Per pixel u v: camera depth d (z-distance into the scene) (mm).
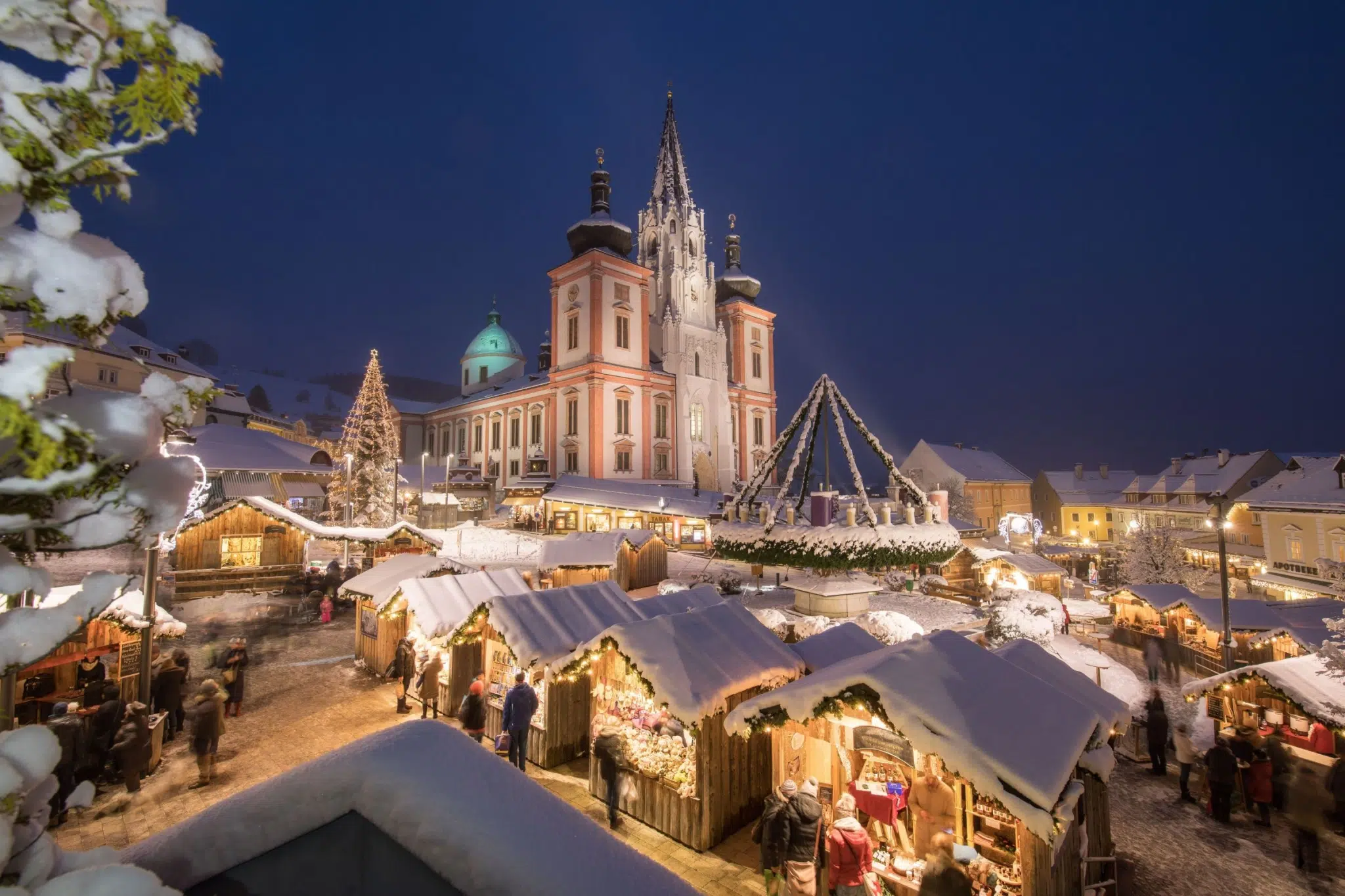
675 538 43344
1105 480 89938
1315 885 9195
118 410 1870
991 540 50969
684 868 8852
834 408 17812
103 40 1823
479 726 11828
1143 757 13891
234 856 2637
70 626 1904
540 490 50219
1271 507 37875
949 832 6934
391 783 2705
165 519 2033
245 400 72625
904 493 17859
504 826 2732
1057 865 7328
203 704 10820
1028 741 6961
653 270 70375
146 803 10039
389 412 44094
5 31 1729
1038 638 17594
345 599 25000
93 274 1739
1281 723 13961
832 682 7949
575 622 12648
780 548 16250
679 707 9117
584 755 12398
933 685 7531
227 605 24328
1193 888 9133
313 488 48688
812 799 7812
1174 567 35406
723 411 67625
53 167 1788
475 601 15016
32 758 1896
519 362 93125
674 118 74062
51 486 1687
